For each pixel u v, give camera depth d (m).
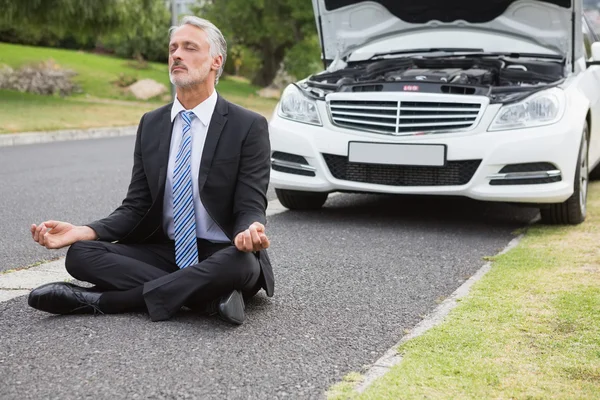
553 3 5.69
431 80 5.44
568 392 2.34
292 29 27.81
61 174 8.17
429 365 2.56
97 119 16.08
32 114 15.84
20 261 4.23
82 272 3.11
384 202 6.49
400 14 6.41
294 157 5.55
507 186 5.08
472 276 3.92
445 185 5.20
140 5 20.58
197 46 3.09
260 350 2.73
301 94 5.61
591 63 6.04
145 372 2.50
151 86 23.67
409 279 3.87
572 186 5.10
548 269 3.97
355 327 3.05
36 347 2.73
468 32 6.44
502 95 5.18
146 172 3.21
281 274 3.92
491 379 2.44
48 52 29.08
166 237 3.32
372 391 2.33
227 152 3.14
